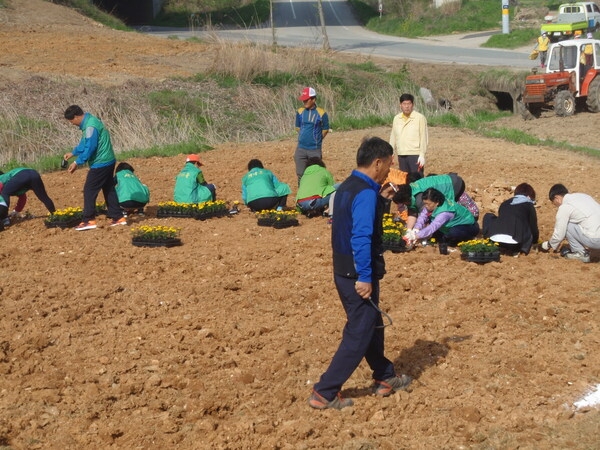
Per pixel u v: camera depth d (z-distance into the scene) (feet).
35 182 37.76
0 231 36.68
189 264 30.45
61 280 28.53
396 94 87.25
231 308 25.72
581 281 27.45
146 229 33.47
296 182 47.98
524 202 31.09
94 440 17.70
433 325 23.90
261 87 88.33
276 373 20.98
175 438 17.65
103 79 86.07
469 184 44.91
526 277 27.94
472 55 117.08
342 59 107.04
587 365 20.93
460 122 71.97
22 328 24.11
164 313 25.43
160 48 106.22
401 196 31.37
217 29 152.35
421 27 153.28
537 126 70.79
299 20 172.45
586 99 77.82
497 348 22.11
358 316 18.30
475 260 29.68
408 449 17.12
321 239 33.76
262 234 35.09
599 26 108.27
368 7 178.91
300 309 25.67
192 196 39.86
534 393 19.45
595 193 42.65
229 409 19.11
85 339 23.34
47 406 19.27
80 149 35.06
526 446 17.11
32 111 73.97
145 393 19.98
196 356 22.06
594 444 17.16
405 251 31.35
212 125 78.07
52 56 95.91
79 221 37.73
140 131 66.59
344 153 54.95
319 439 17.47
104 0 172.55
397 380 19.69
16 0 123.03
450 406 18.95
